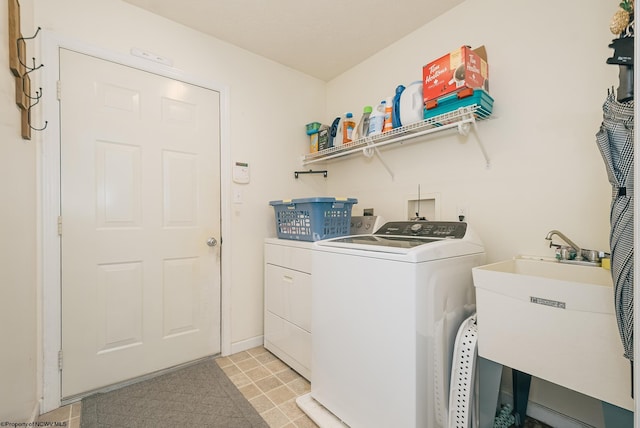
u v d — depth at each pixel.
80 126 1.60
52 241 1.51
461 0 1.75
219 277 2.11
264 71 2.36
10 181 1.12
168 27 1.90
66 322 1.56
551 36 1.42
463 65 1.47
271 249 2.12
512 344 1.06
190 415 1.49
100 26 1.66
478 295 1.16
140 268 1.79
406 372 1.12
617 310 0.79
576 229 1.35
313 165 2.65
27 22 1.38
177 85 1.94
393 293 1.17
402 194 2.11
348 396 1.36
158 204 1.85
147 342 1.82
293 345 1.89
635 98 0.66
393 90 2.17
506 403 1.56
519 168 1.53
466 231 1.46
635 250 0.66
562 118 1.39
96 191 1.65
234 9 1.82
